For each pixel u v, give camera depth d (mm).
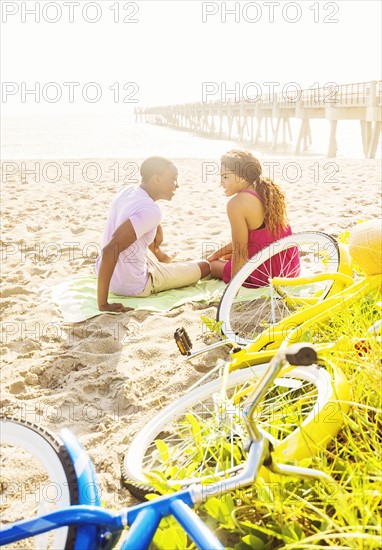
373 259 2670
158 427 2457
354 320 2770
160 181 3865
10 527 1439
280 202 3908
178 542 1729
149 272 4176
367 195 7441
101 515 1440
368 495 1805
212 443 2230
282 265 3953
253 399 1323
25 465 2410
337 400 2055
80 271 4918
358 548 1598
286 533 1784
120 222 3811
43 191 8570
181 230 6156
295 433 2037
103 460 2424
